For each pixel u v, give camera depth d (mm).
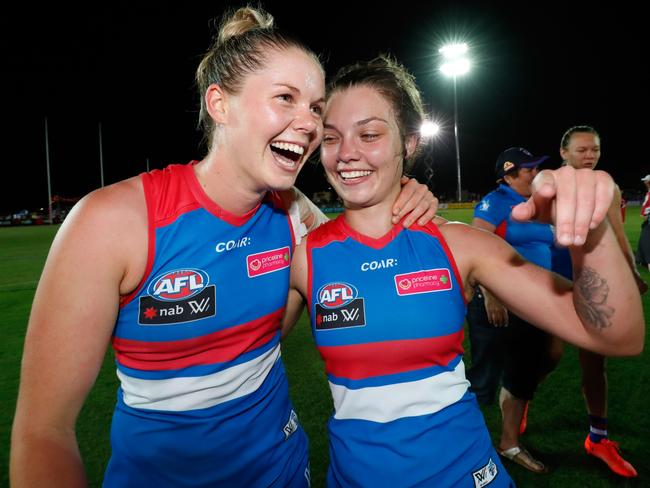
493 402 2785
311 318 1284
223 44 1121
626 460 2211
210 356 1162
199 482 1214
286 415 1407
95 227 973
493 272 1178
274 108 1044
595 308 973
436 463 1099
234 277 1162
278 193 1382
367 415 1162
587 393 2234
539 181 829
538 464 2178
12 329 4762
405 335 1153
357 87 1264
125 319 1102
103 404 2953
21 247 13742
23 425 887
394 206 1251
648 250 6809
